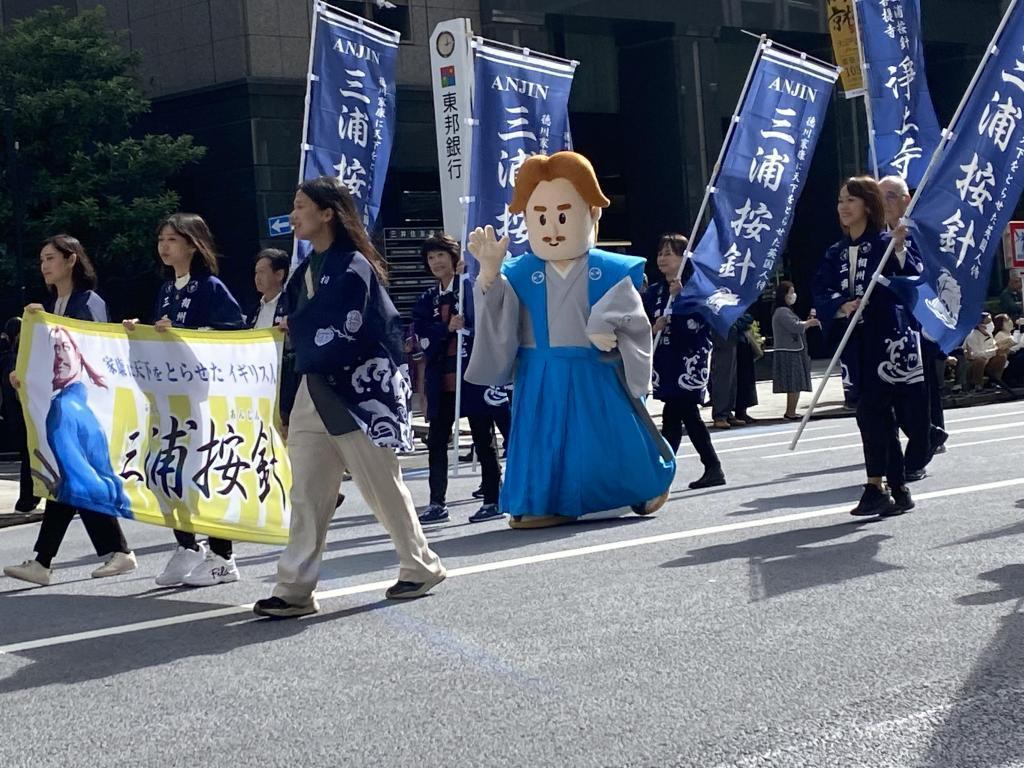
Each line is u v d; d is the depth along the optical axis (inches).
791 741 161.5
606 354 332.5
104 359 285.7
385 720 176.6
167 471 282.8
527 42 1039.6
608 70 1128.2
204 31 940.6
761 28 1143.0
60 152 870.4
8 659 221.1
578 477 330.3
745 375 708.7
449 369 365.1
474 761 159.5
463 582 261.4
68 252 298.2
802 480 399.9
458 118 692.7
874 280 306.8
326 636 223.3
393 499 244.2
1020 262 826.2
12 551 373.1
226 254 942.4
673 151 1112.8
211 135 941.8
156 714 185.0
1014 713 168.2
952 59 1349.7
